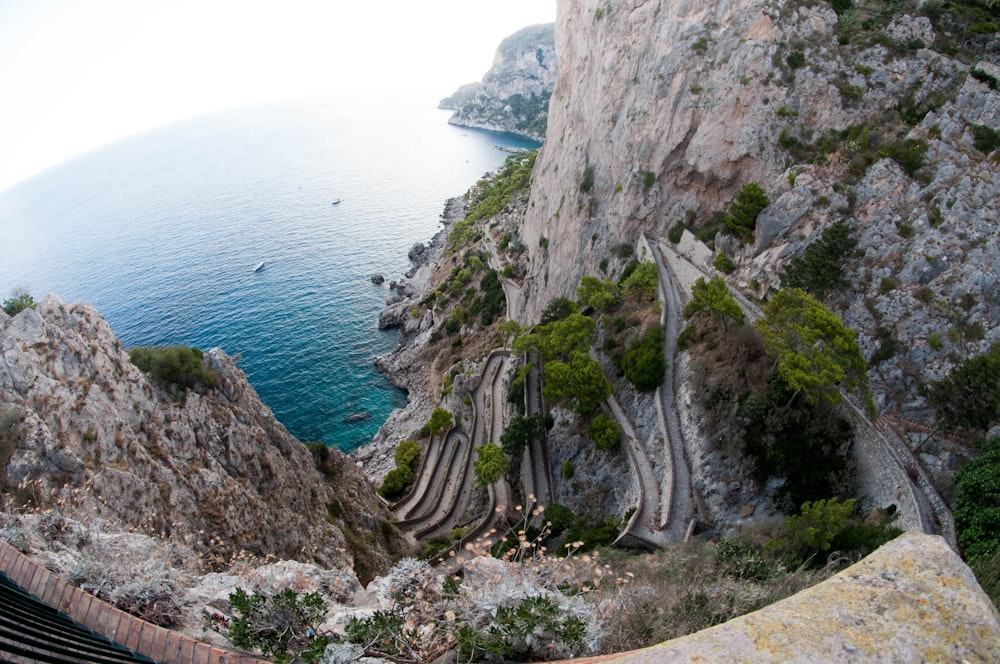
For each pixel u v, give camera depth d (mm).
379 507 55625
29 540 13172
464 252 124438
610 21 76750
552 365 52438
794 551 27812
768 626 6000
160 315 120312
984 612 5930
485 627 10156
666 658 5887
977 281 38125
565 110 94875
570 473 50438
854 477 35031
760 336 41562
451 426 71250
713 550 27766
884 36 54906
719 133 58875
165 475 31969
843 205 46531
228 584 14375
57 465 26797
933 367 37906
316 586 15242
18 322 30141
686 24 65500
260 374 98750
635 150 67500
